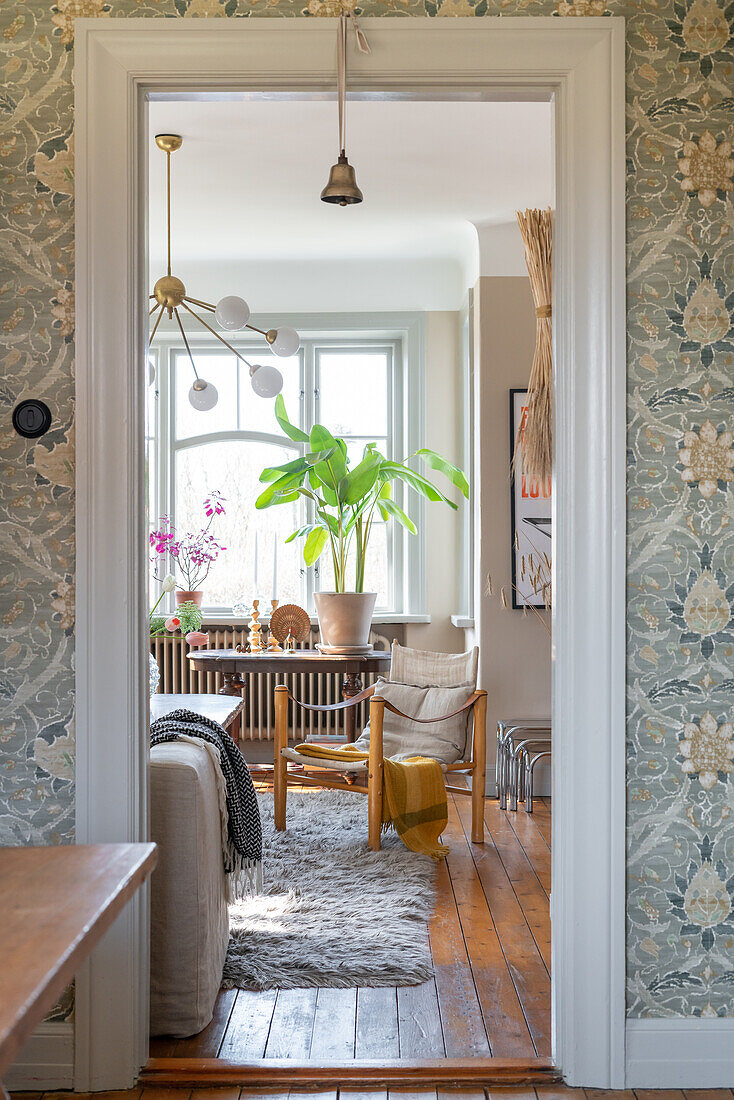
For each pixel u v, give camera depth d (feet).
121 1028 8.69
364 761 15.97
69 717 8.90
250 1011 10.12
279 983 10.75
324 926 12.28
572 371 8.86
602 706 8.83
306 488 23.57
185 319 23.22
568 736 8.91
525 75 8.89
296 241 21.48
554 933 9.05
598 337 8.83
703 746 8.92
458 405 23.13
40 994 4.21
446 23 8.84
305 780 16.52
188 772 9.64
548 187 18.01
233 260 22.99
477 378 20.17
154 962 9.54
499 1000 10.35
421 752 17.33
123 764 8.82
